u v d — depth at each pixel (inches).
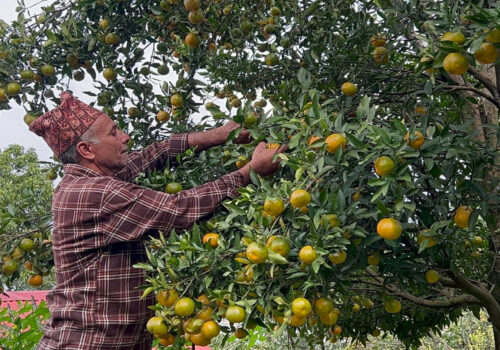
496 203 110.0
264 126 105.9
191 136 134.8
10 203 141.8
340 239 86.9
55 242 108.2
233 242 104.0
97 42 152.5
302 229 94.7
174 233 99.8
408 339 187.5
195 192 101.2
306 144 94.0
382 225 87.3
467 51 85.7
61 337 102.6
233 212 94.5
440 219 102.6
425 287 115.8
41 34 152.6
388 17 129.6
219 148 138.5
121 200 100.4
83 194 102.3
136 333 106.1
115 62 153.4
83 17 154.9
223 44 155.9
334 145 88.0
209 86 153.1
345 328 185.8
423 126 99.4
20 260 137.7
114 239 101.1
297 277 90.8
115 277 103.6
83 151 112.3
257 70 147.2
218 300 90.6
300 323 88.1
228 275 94.3
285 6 144.1
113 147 115.3
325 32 140.4
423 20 121.1
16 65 149.3
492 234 134.6
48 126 112.3
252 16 153.7
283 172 118.6
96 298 102.6
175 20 148.0
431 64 92.8
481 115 166.9
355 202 90.7
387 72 143.6
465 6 97.6
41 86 153.6
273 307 91.2
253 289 89.2
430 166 90.1
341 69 138.4
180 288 93.9
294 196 84.0
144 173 132.8
